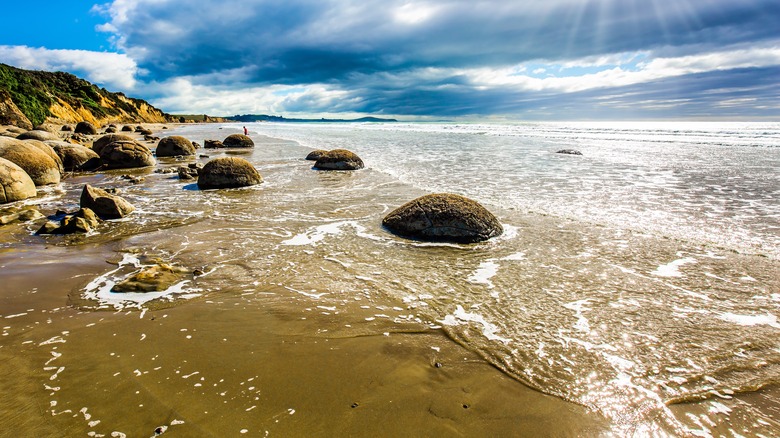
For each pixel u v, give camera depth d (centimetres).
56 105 5491
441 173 1588
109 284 570
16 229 844
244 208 1042
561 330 456
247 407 332
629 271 625
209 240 775
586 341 434
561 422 321
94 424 308
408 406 337
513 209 1001
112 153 1844
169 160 2198
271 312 496
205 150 2703
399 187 1306
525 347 423
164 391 348
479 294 548
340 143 3250
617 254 698
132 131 5162
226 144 2917
